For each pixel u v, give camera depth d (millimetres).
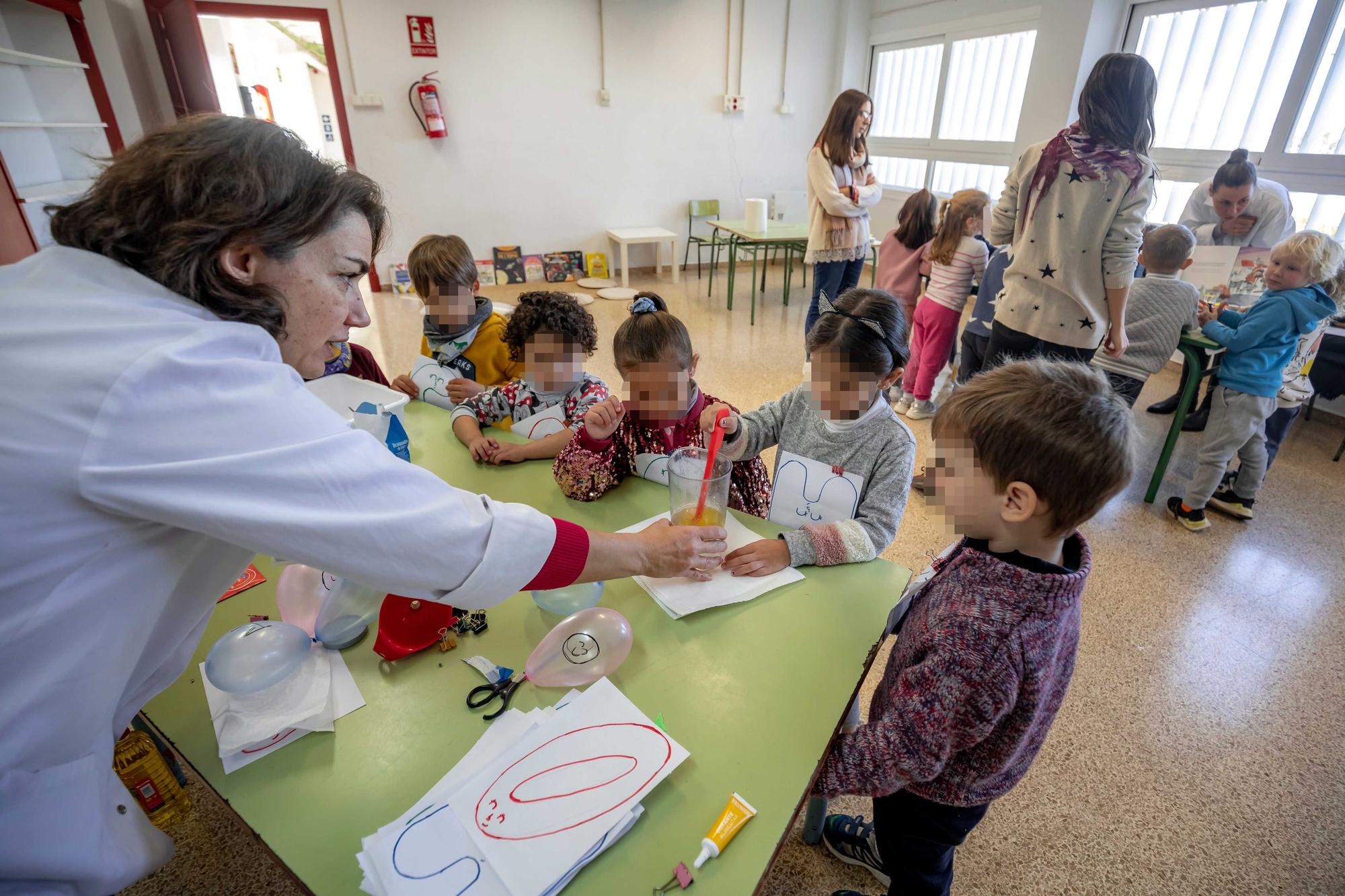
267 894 1185
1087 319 2076
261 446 507
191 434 483
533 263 6109
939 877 957
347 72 5082
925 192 3383
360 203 623
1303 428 3121
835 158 3502
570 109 5758
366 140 5293
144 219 519
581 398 1503
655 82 5918
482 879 543
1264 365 2102
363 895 542
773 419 1306
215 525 497
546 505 1149
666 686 752
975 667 692
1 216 2711
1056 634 712
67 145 3719
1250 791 1380
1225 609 1923
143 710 725
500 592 641
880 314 1063
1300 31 3156
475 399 1555
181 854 1248
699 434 1321
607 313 5129
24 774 520
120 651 542
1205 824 1314
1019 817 1327
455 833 577
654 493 1188
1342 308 2371
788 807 614
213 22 5816
